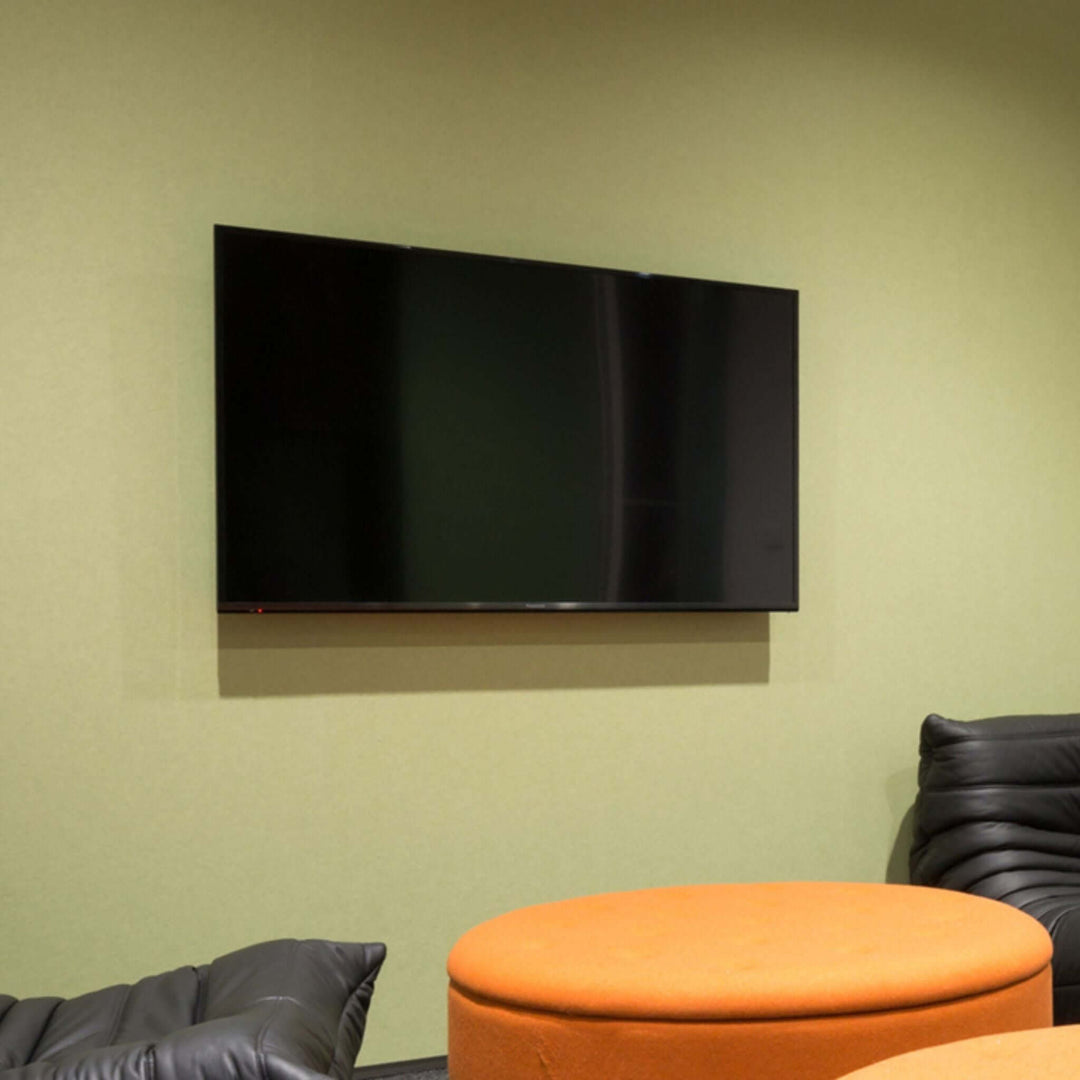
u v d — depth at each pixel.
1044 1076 1.34
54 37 2.99
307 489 3.10
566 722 3.42
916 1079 1.35
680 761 3.56
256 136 3.16
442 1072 3.17
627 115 3.58
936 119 4.04
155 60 3.07
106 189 3.02
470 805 3.29
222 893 3.04
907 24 4.01
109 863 2.94
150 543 3.01
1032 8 4.22
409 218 3.31
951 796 3.52
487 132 3.41
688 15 3.68
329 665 3.16
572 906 2.42
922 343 3.97
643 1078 1.81
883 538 3.88
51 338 2.96
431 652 3.27
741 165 3.73
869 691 3.83
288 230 3.18
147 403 3.03
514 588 3.32
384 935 3.19
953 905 2.33
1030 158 4.19
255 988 1.92
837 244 3.86
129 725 2.97
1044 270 4.19
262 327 3.08
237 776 3.06
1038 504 4.12
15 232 2.94
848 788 3.79
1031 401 4.14
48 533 2.93
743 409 3.62
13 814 2.88
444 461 3.26
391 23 3.31
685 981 1.84
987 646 4.01
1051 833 3.50
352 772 3.17
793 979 1.83
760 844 3.65
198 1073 1.50
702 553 3.55
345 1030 1.98
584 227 3.51
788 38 3.82
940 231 4.02
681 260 3.63
